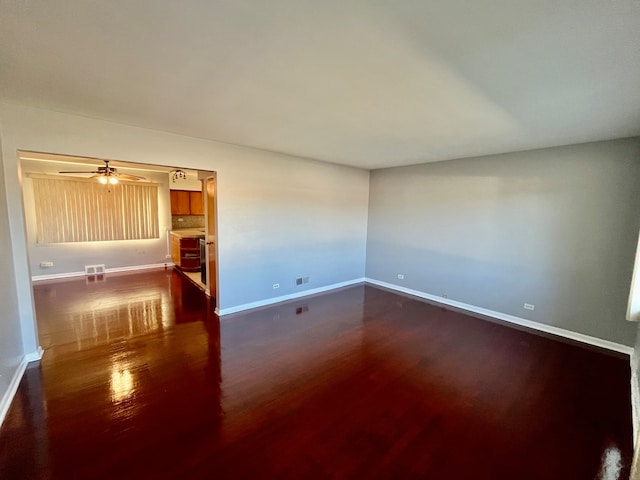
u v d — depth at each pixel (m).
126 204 6.73
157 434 1.96
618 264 3.30
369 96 2.20
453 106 2.36
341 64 1.73
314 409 2.26
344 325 3.93
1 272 2.28
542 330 3.86
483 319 4.23
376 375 2.75
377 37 1.44
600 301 3.43
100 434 1.94
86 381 2.53
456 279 4.74
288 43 1.52
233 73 1.87
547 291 3.81
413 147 3.85
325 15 1.28
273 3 1.20
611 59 1.59
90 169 6.14
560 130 2.93
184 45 1.55
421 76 1.86
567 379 2.73
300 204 4.91
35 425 2.01
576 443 1.98
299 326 3.85
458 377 2.74
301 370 2.81
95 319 3.92
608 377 2.77
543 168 3.78
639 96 2.05
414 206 5.27
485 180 4.32
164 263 7.42
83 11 1.27
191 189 7.99
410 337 3.60
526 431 2.08
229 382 2.58
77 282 5.73
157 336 3.45
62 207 5.94
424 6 1.20
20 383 2.48
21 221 2.68
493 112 2.46
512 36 1.41
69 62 1.75
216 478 1.65
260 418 2.15
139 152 3.20
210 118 2.81
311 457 1.82
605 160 3.33
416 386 2.59
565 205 3.63
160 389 2.45
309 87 2.06
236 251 4.21
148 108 2.55
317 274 5.36
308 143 3.79
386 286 5.84
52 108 2.61
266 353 3.12
